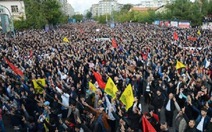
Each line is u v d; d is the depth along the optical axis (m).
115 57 20.47
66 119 9.44
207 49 22.48
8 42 31.31
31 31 53.25
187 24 53.25
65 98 10.87
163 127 7.84
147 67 15.38
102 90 11.65
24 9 61.09
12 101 11.14
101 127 8.52
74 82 13.94
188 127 7.85
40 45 29.39
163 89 10.90
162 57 19.25
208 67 15.41
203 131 7.91
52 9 65.50
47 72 15.80
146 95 12.55
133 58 19.22
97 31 56.09
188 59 18.05
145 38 35.25
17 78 14.49
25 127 9.33
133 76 13.03
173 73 14.19
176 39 30.25
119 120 8.83
